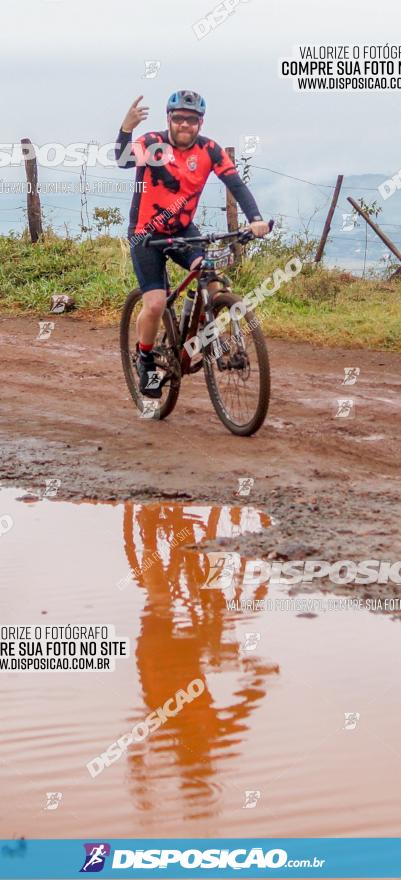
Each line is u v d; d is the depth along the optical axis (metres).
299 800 2.27
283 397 7.71
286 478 5.40
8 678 2.99
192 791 2.31
